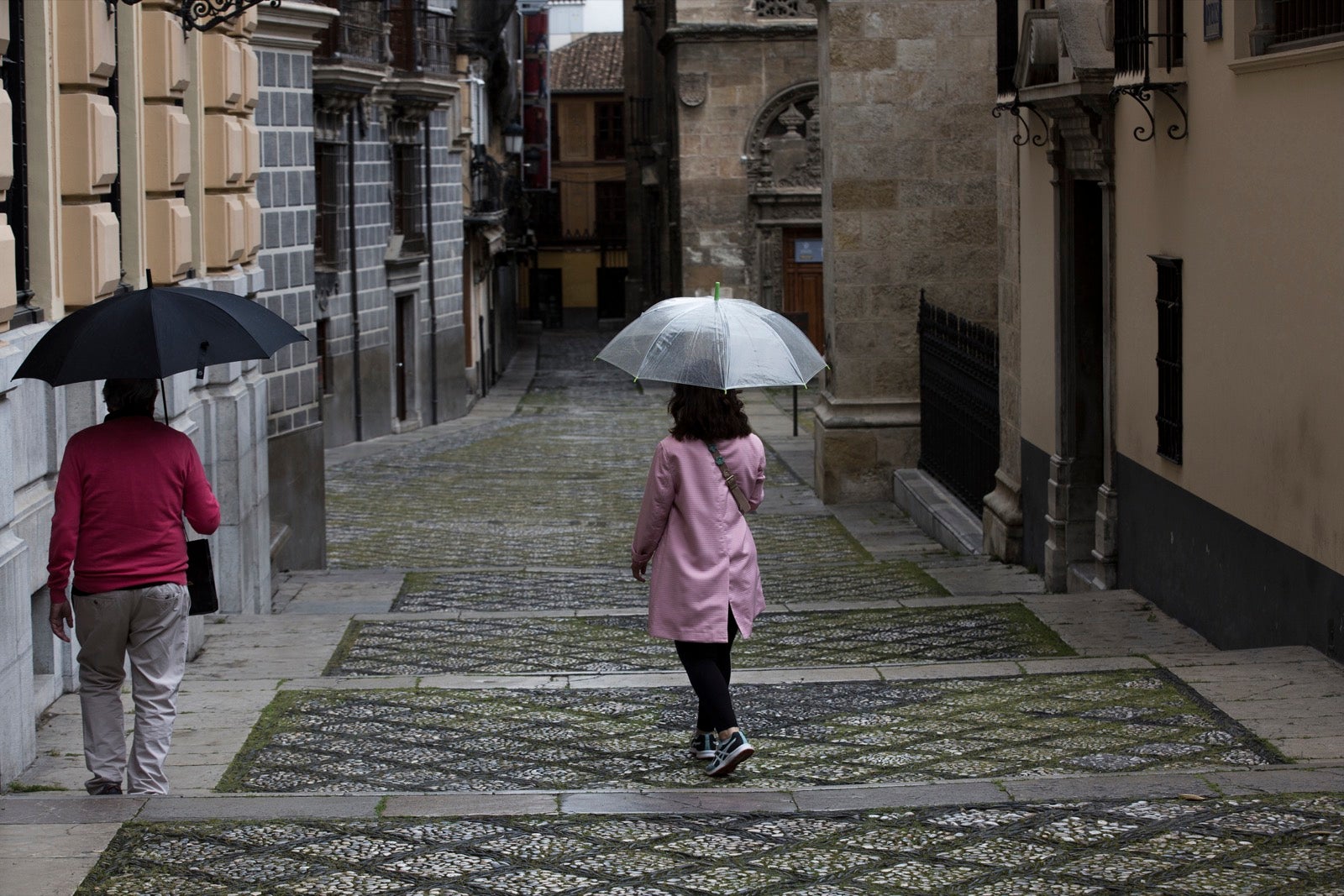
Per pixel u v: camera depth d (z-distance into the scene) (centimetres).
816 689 782
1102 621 1016
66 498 571
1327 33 802
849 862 477
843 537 1828
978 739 669
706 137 4056
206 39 1117
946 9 2055
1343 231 762
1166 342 1038
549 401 4153
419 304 3509
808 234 4088
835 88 2069
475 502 2194
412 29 3262
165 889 455
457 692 793
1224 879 455
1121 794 540
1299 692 715
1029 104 1235
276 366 1514
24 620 656
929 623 1027
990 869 468
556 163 7900
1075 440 1277
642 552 630
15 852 488
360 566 1638
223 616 1092
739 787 610
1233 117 908
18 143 739
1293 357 825
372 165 3200
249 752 677
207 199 1133
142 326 555
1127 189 1118
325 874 468
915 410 2111
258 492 1210
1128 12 1045
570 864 478
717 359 615
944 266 2095
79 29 795
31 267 761
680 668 909
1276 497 850
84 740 593
